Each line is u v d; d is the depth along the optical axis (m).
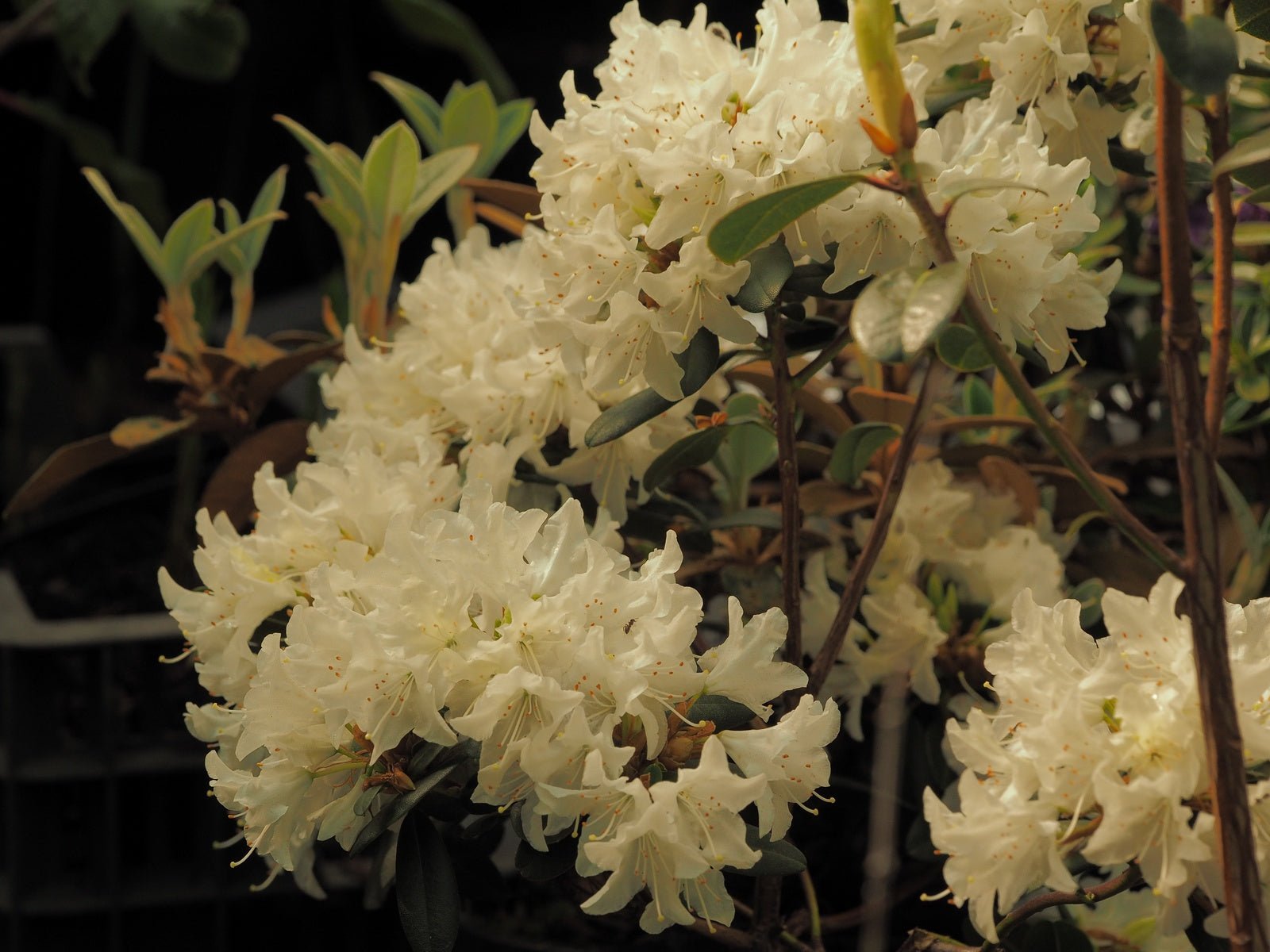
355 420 0.95
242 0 1.97
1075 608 0.81
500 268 0.96
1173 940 0.91
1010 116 0.86
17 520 1.52
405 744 0.85
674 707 0.82
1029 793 0.79
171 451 1.58
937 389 0.87
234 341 1.07
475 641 0.81
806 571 0.97
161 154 2.21
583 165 0.85
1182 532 1.08
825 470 1.01
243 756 0.84
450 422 0.95
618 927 1.01
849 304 1.00
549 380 0.91
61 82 2.13
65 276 2.30
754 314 0.89
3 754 1.04
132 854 1.08
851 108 0.83
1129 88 0.89
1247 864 0.76
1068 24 0.87
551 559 0.82
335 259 2.15
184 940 1.06
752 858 0.80
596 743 0.79
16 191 2.26
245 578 0.88
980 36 0.89
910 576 0.96
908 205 0.82
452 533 0.82
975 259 0.84
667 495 0.96
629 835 0.78
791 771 0.82
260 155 2.20
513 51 2.04
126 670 1.14
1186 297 0.75
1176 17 0.74
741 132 0.83
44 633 1.04
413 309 0.96
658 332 0.84
